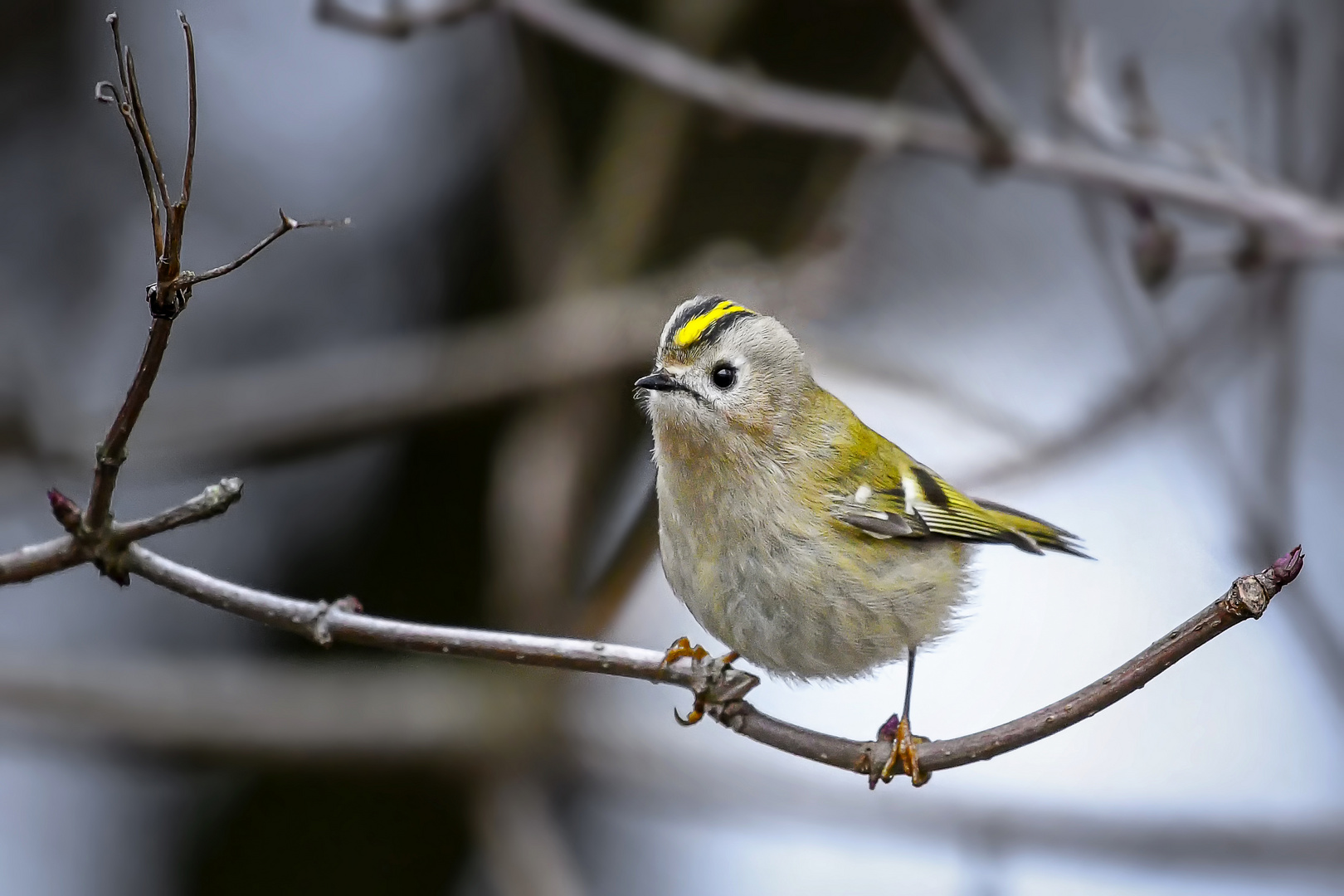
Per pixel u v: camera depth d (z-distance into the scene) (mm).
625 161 12484
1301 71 9836
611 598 10109
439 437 13125
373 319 13617
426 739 11148
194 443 11750
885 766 6230
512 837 10984
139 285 13109
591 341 11141
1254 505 8992
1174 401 9617
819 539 7152
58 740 10914
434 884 12609
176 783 12562
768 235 13164
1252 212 8344
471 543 12914
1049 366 13047
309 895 12477
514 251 12578
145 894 12156
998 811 10648
